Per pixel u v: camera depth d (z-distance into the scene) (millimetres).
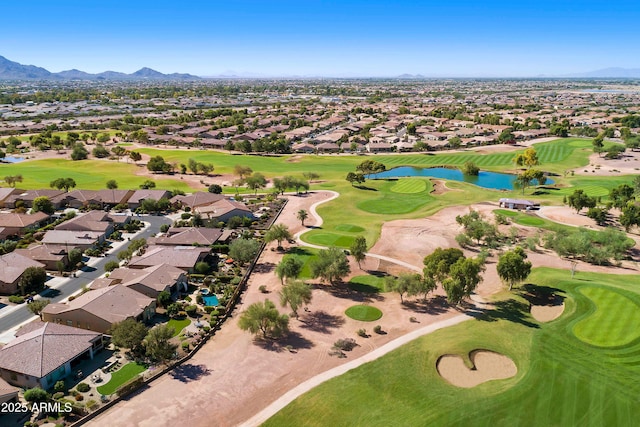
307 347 63781
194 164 177750
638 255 100438
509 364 60812
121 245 104375
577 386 55531
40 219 116375
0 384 52531
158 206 131000
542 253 101750
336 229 116438
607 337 66562
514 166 195750
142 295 73125
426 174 188875
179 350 62219
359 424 48875
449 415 50281
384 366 59219
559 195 148500
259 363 59750
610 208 130125
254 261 93000
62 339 58281
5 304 75125
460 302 78000
